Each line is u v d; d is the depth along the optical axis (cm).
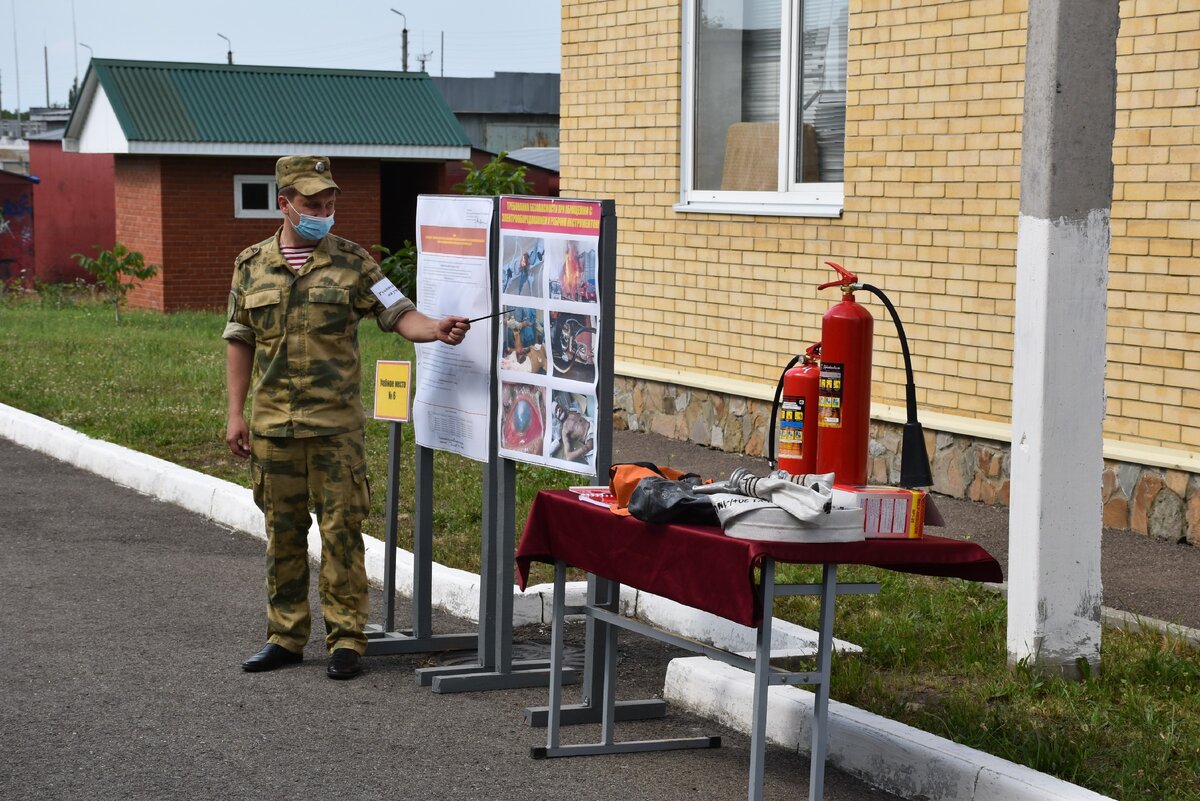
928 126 917
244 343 602
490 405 586
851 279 457
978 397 901
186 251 2403
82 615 679
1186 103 773
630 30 1150
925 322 931
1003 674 562
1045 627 558
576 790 474
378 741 517
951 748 468
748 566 406
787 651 597
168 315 2292
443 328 580
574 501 492
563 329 550
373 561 761
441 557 772
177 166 2383
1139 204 799
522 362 569
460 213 603
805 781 488
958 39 893
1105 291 554
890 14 938
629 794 471
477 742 519
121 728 524
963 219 900
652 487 446
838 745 498
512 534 584
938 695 546
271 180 2466
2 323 2105
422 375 628
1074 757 467
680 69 1108
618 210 1180
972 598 675
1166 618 647
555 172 2769
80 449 1087
